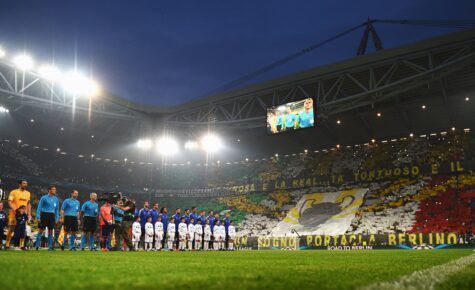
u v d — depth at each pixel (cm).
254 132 4591
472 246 2659
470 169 3334
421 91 3522
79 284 287
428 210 3281
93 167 4850
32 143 4588
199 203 4516
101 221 1484
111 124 4584
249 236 3538
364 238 3033
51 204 1316
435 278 385
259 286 301
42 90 3691
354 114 3975
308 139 4600
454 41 2794
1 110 4156
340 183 3934
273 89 3659
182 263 593
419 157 3778
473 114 3747
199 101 4028
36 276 330
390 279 374
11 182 4031
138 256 896
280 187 4212
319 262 696
